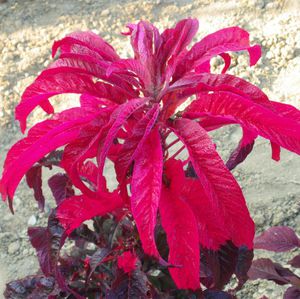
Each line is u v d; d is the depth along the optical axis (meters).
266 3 1.54
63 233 0.53
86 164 0.59
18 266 1.05
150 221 0.45
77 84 0.50
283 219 1.06
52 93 0.49
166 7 1.59
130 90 0.51
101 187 0.49
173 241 0.49
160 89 0.51
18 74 1.43
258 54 0.53
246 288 0.96
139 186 0.45
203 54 0.51
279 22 1.48
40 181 0.61
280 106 0.49
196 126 0.47
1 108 1.34
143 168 0.46
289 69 1.36
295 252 1.00
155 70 0.51
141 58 0.50
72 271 0.61
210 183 0.45
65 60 0.50
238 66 1.37
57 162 0.59
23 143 0.49
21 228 1.11
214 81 0.48
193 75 0.49
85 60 0.50
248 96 0.46
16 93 1.38
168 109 0.51
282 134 0.45
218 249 0.52
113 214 0.58
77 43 0.53
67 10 1.62
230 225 0.45
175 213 0.49
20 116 0.52
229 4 1.57
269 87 1.33
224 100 0.47
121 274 0.54
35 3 1.65
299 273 0.97
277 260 1.00
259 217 1.07
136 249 0.56
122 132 0.53
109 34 1.53
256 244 0.78
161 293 0.57
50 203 1.15
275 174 1.14
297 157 1.17
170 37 0.51
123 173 0.46
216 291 0.60
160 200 0.49
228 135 1.23
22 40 1.53
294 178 1.13
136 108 0.46
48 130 0.50
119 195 0.52
